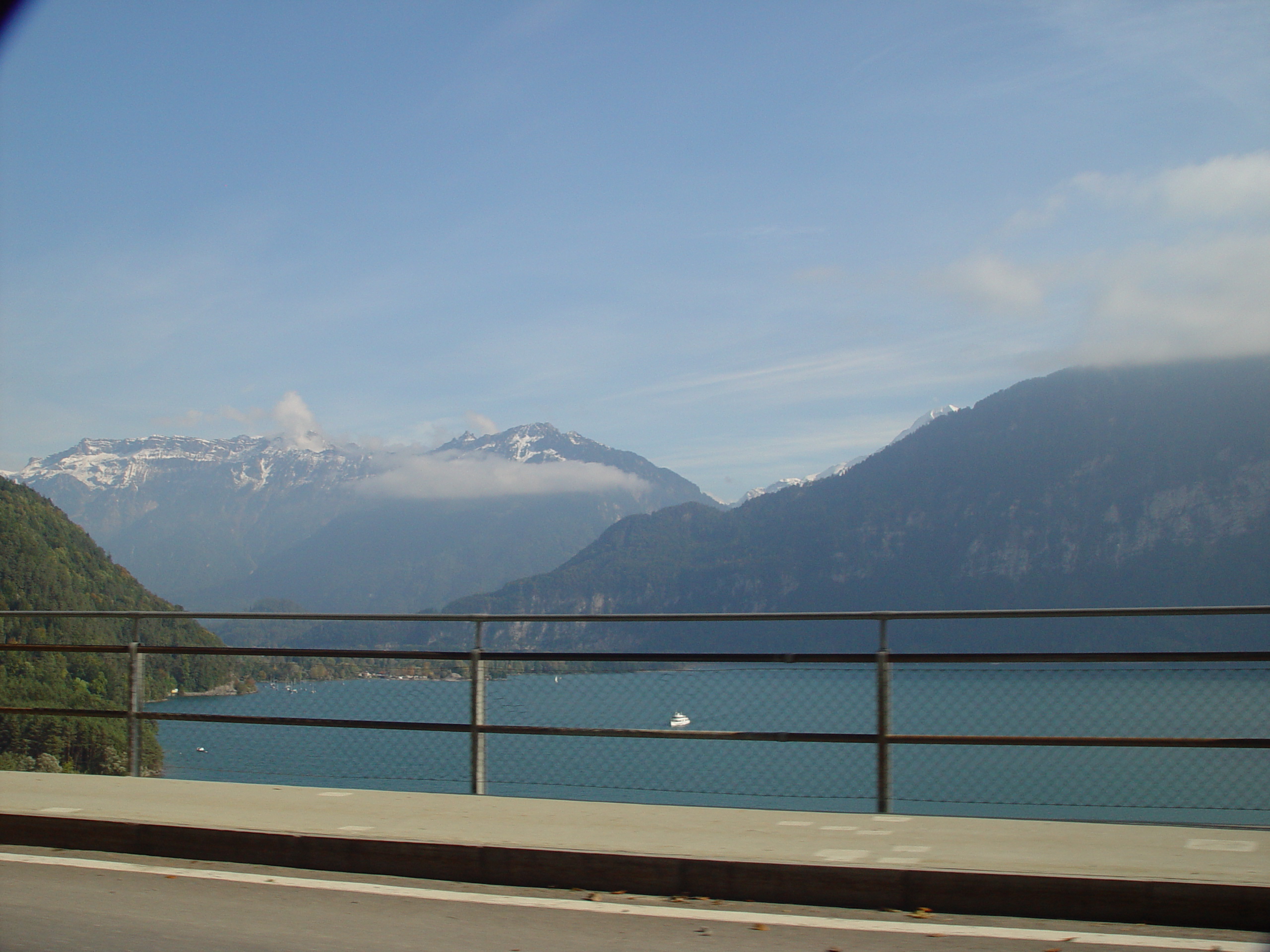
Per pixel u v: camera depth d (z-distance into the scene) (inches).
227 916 202.8
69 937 187.8
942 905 207.0
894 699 270.7
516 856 231.0
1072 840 237.9
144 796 299.6
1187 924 195.2
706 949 182.5
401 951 181.3
